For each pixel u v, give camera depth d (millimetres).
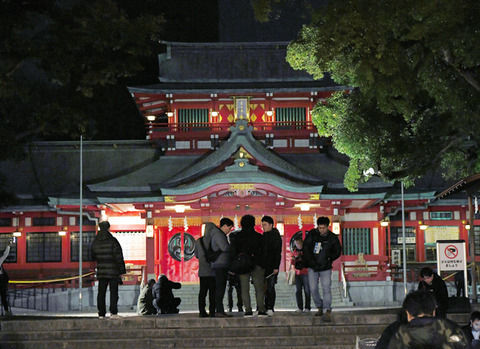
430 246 51812
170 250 50375
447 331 9641
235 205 48750
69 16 25500
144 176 51344
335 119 32031
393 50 20734
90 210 50750
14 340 19938
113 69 25422
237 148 47438
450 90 23125
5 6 24516
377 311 23859
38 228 52125
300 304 26266
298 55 28953
